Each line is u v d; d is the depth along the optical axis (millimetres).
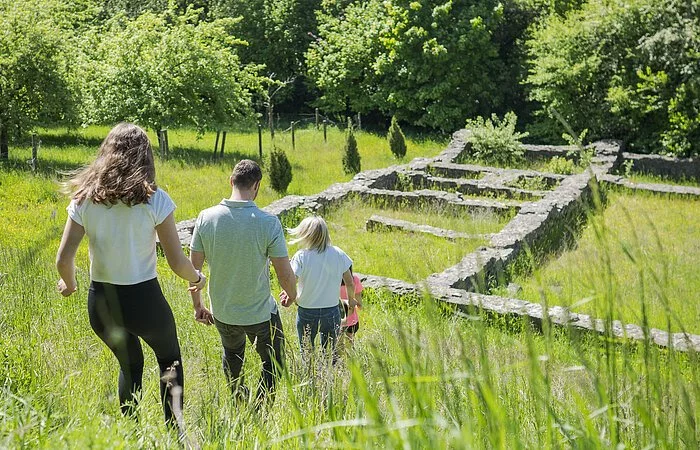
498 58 32594
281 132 30312
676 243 15094
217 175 20125
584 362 1830
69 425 2785
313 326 6105
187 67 24312
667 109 24859
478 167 22547
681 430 1766
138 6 40062
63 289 4109
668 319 1817
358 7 34781
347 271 6320
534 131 27781
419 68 31125
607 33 26109
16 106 21000
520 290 11875
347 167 22391
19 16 21234
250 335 5027
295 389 3303
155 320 4031
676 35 24453
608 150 24609
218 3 37719
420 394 1752
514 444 1750
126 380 3744
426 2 30953
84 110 23953
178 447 2990
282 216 16453
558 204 17594
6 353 4223
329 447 2143
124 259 3943
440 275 11906
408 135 30859
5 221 14336
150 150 4055
